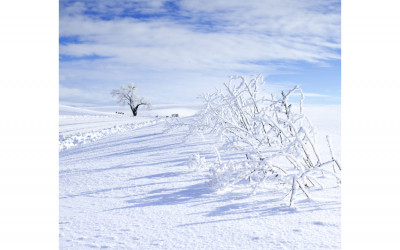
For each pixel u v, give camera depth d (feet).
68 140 46.78
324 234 6.96
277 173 10.61
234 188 11.30
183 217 8.70
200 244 6.91
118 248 6.92
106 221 8.70
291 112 14.02
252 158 11.49
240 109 18.89
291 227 7.48
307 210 8.59
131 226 8.22
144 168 15.85
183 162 16.44
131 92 222.89
